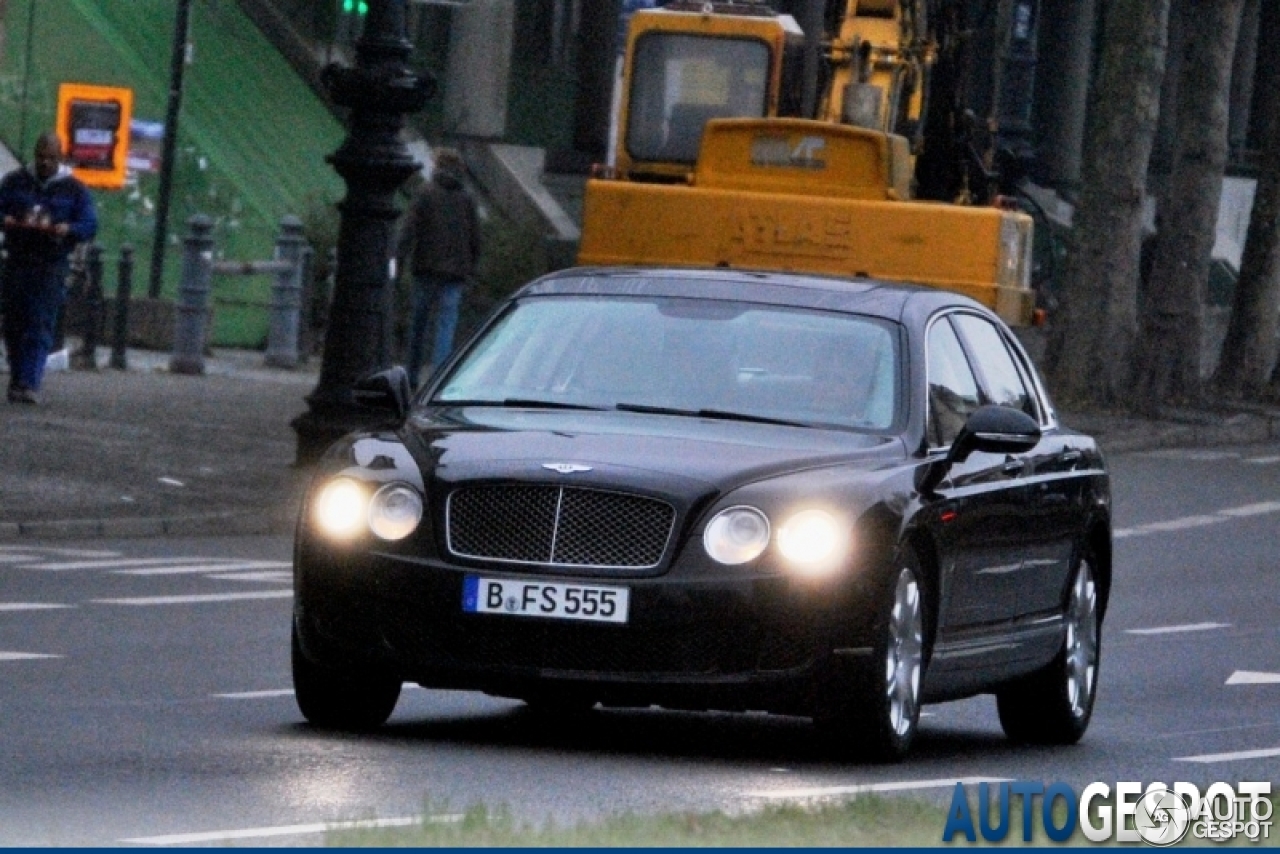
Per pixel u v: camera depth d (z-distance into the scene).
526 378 39.84
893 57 98.75
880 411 38.88
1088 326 131.75
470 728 39.41
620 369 39.62
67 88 120.56
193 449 80.44
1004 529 40.00
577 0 162.38
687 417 38.47
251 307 123.69
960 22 102.75
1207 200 139.12
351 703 37.59
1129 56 131.38
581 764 35.47
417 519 35.75
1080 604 43.84
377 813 30.03
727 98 97.25
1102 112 132.00
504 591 35.12
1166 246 139.38
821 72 99.50
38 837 27.42
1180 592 69.19
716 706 35.22
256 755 34.78
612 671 35.03
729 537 35.09
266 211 128.38
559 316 40.88
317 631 36.16
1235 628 61.94
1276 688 51.34
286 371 113.25
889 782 34.78
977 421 39.00
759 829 26.50
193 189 126.31
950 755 39.62
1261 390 149.25
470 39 153.88
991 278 86.62
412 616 35.59
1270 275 149.12
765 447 36.88
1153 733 44.44
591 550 35.22
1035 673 42.50
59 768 32.97
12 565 60.06
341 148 74.56
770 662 35.00
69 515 67.19
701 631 34.88
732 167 90.00
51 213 86.56
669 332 40.16
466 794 31.92
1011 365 44.12
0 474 72.38
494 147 154.62
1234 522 88.12
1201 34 140.00
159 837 27.61
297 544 36.66
